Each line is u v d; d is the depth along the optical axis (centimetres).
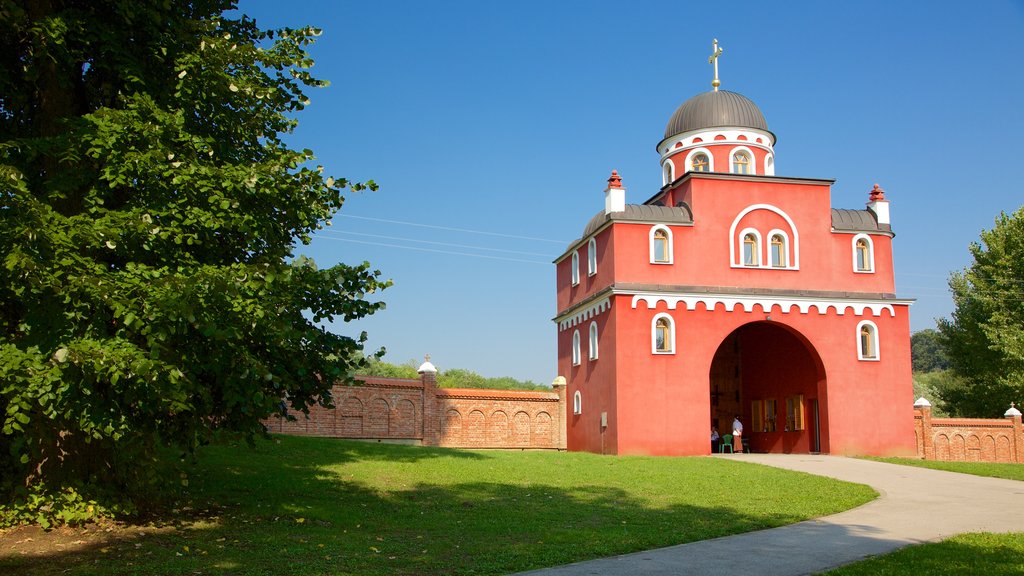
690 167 3816
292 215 1384
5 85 1434
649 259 3338
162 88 1455
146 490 1410
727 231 3419
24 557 1094
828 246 3491
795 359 3662
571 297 3947
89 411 1089
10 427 1042
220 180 1296
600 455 3016
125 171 1245
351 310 1470
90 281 1104
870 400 3388
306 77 1566
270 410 1247
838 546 1288
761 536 1385
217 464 1947
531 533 1375
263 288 1248
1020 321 4859
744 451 4031
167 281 1126
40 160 1451
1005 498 1973
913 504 1856
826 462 2900
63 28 1291
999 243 5100
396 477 2062
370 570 1066
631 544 1272
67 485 1301
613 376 3250
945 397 5550
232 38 1555
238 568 1062
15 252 1070
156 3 1372
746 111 3822
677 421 3225
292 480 1873
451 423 3619
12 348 1082
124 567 1053
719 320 3328
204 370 1227
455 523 1471
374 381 3344
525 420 3778
